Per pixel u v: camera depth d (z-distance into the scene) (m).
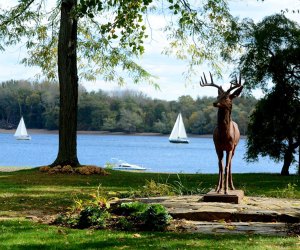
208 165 73.31
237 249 9.71
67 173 26.03
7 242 10.20
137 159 83.25
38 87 144.38
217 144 14.59
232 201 14.04
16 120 146.38
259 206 13.85
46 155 85.62
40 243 10.17
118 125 143.38
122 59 29.75
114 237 10.84
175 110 143.38
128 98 145.88
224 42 28.62
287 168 31.95
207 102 138.25
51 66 31.55
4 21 28.83
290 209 13.51
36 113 145.25
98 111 141.62
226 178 14.56
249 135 33.12
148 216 11.98
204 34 28.03
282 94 31.88
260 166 78.75
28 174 25.70
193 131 135.00
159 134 144.12
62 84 27.50
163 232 11.51
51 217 13.46
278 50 31.44
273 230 11.76
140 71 29.98
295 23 31.91
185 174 28.08
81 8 15.83
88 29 29.75
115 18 16.83
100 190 19.52
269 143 32.34
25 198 17.11
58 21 30.42
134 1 16.81
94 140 158.38
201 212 12.93
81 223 12.18
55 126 143.75
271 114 32.03
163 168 64.75
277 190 19.64
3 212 14.27
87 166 26.47
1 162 68.69
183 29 28.03
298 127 31.72
